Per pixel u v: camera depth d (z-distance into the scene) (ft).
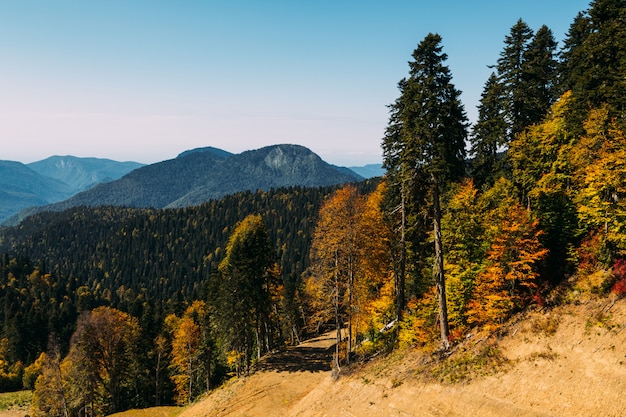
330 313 117.60
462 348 79.25
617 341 60.44
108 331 186.09
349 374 100.48
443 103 75.31
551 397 60.39
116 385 196.34
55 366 175.52
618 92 85.40
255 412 109.29
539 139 94.79
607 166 69.51
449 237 89.51
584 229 79.36
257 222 182.50
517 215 76.43
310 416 93.50
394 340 104.22
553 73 116.26
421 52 75.72
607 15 96.73
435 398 73.31
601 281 71.10
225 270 170.30
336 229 103.35
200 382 208.54
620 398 53.88
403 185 84.43
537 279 81.05
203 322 213.25
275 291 173.58
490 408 64.59
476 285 81.46
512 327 75.20
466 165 80.48
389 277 113.29
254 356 181.06
